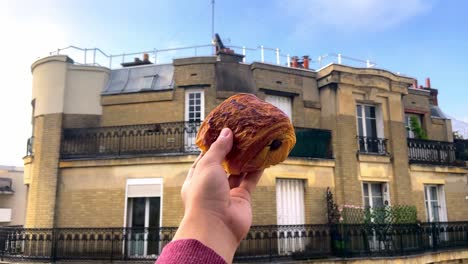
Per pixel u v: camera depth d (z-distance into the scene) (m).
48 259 12.45
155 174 13.23
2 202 24.06
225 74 14.88
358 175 15.02
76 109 14.88
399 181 15.77
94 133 14.46
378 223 14.00
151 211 13.23
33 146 14.83
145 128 14.43
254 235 12.71
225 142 1.44
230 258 1.18
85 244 12.91
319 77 16.00
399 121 16.52
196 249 1.10
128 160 13.47
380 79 16.33
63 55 15.08
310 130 14.90
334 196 14.56
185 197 1.29
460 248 15.15
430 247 14.59
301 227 13.59
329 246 13.57
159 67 16.09
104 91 15.37
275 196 13.54
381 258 12.74
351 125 15.37
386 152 15.91
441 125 19.53
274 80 15.30
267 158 1.57
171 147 14.09
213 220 1.20
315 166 14.48
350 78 15.66
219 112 1.62
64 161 13.97
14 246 13.41
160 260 1.10
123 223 13.11
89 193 13.62
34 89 15.34
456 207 17.28
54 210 13.60
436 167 16.91
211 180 1.26
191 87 14.77
